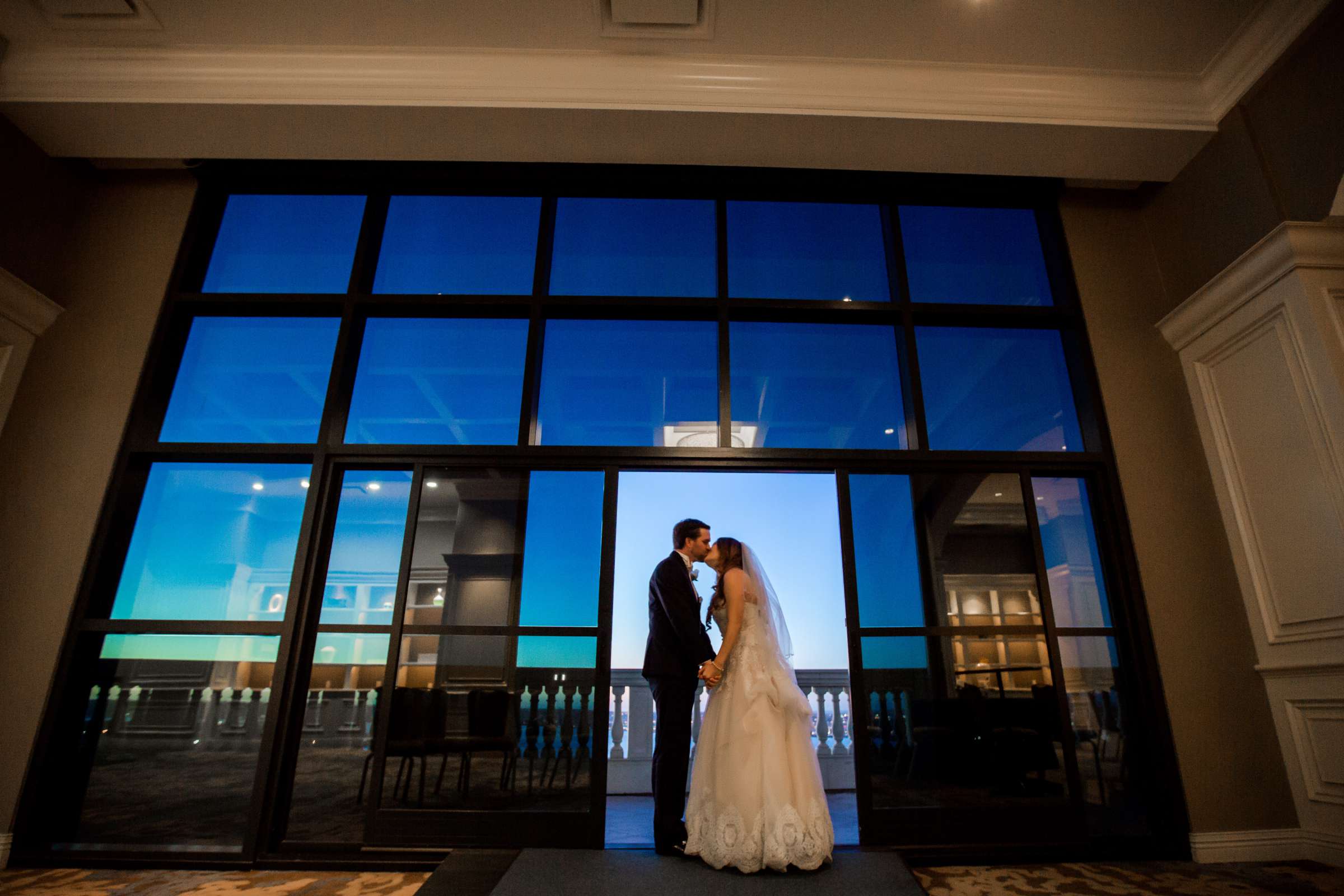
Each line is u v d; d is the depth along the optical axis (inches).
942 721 113.0
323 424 125.9
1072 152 130.3
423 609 116.7
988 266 144.3
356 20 115.1
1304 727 108.5
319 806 108.8
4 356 120.1
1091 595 122.0
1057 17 113.2
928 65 121.9
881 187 146.7
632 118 124.0
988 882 96.2
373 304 135.6
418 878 98.6
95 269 132.8
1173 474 126.1
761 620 111.3
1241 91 120.5
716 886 88.2
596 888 87.7
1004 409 133.4
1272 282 113.3
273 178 144.0
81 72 118.8
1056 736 113.1
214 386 130.7
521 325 136.9
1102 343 134.4
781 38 118.3
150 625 115.0
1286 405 111.7
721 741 101.7
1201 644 116.5
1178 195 135.4
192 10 112.3
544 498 123.5
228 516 121.8
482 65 121.5
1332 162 106.4
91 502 118.9
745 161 134.6
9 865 102.0
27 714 108.2
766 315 138.6
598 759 109.9
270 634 114.7
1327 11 106.1
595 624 116.5
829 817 98.7
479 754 110.1
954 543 122.7
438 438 127.8
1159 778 111.0
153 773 109.3
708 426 130.9
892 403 134.2
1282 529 112.2
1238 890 91.5
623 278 142.2
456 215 146.6
